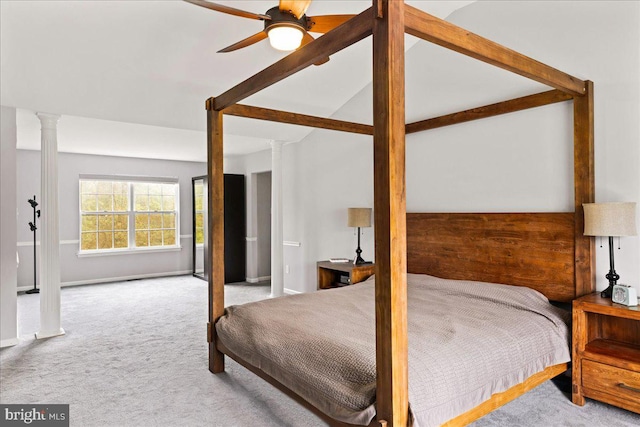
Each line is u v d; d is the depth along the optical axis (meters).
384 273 1.66
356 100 4.80
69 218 6.96
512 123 3.39
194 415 2.51
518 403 2.62
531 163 3.27
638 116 2.73
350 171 4.90
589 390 2.53
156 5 2.95
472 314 2.66
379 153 1.68
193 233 8.02
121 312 5.09
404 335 1.67
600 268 2.90
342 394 1.87
